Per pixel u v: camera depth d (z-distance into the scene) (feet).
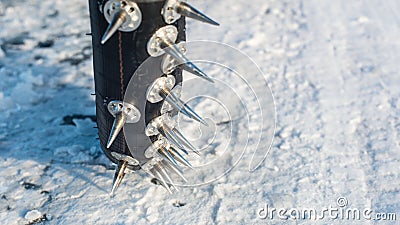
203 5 3.11
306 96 2.56
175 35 1.89
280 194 2.15
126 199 2.12
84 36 2.92
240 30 2.93
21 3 3.11
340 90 2.60
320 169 2.24
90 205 2.10
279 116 2.46
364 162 2.28
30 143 2.32
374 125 2.44
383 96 2.57
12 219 2.06
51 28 2.96
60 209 2.09
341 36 2.93
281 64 2.74
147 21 1.84
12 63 2.71
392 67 2.74
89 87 2.61
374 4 3.19
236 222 2.07
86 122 2.42
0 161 2.24
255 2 3.16
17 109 2.47
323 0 3.20
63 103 2.52
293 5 3.15
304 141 2.35
